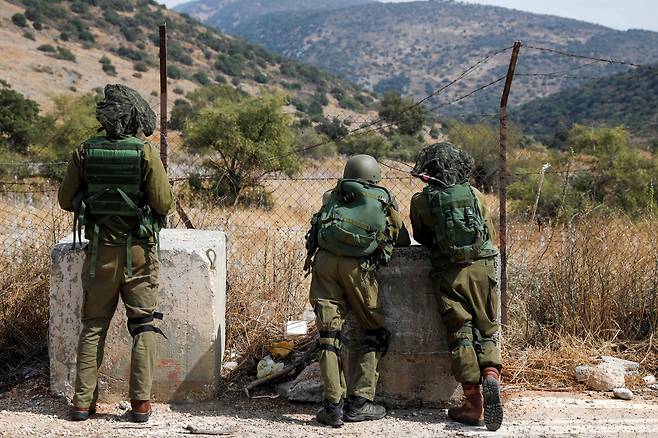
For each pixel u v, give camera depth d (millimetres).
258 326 5777
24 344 5656
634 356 5723
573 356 5633
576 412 4742
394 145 21641
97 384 4605
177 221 6949
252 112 19969
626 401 4977
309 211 11070
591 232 6441
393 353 4789
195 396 4855
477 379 4398
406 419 4629
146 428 4371
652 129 43656
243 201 8930
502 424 4504
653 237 6535
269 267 6379
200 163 19812
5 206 9195
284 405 4875
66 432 4277
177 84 83188
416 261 4750
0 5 93312
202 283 4770
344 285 4449
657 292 6055
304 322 5832
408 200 9602
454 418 4578
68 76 72062
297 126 23141
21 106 30031
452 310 4461
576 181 18422
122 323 4762
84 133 28125
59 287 4734
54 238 6086
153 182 4281
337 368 4438
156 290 4492
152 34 106438
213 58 104562
